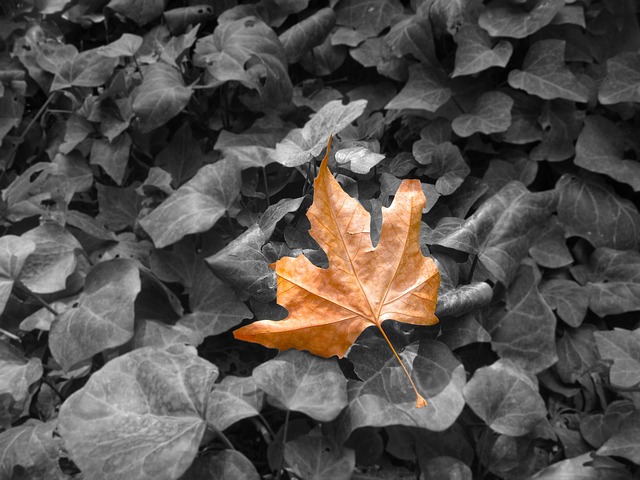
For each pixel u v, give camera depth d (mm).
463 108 1102
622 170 1054
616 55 1104
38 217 1068
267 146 1063
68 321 900
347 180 950
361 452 871
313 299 836
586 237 1054
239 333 830
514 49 1114
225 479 812
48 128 1217
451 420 822
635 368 936
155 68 1080
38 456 874
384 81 1175
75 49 1154
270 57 1086
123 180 1146
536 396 857
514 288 950
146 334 921
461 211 1000
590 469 878
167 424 812
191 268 978
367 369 856
